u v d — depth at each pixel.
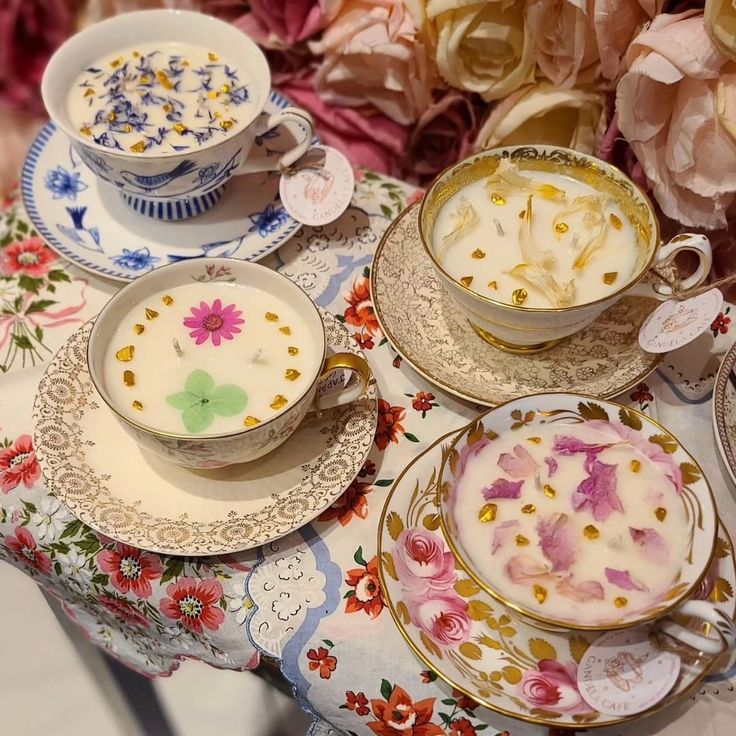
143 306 0.43
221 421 0.39
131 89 0.51
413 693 0.37
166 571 0.40
